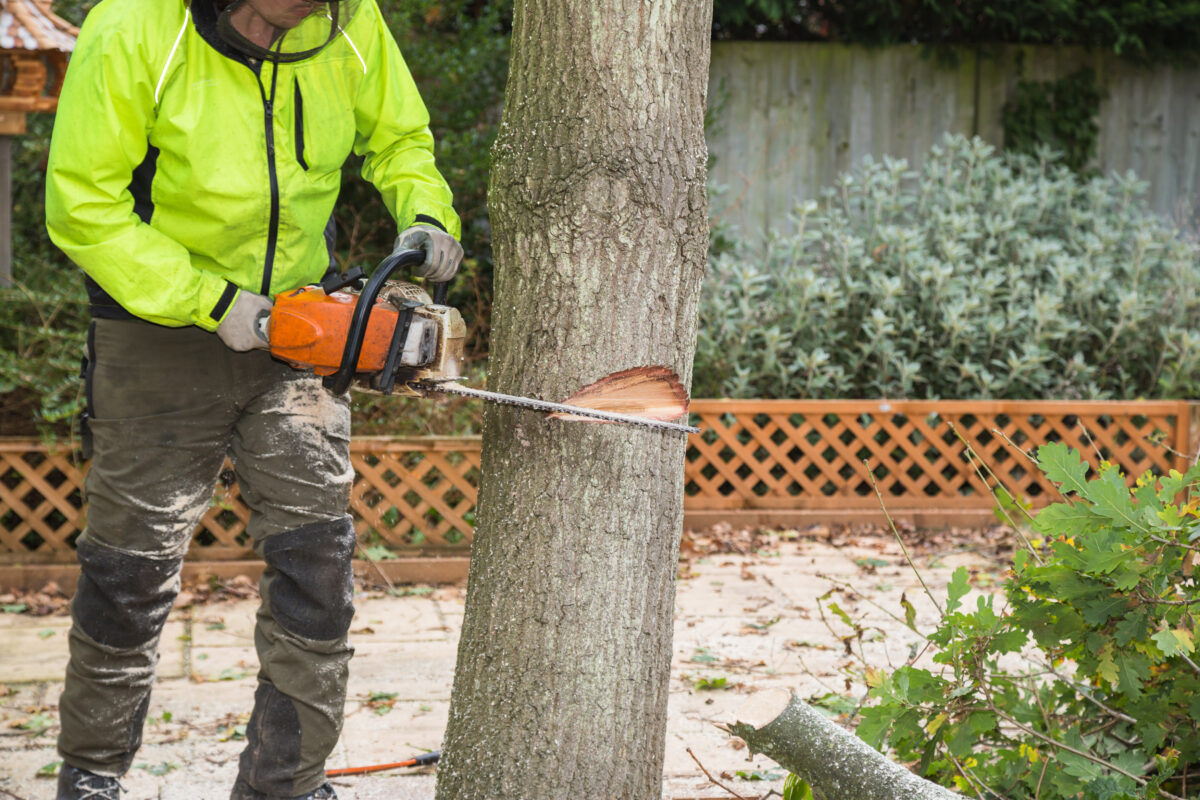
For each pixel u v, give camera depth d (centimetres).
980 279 675
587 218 198
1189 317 681
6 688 381
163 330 234
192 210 226
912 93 802
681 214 202
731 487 663
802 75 795
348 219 699
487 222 725
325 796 250
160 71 214
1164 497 238
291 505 241
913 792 196
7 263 593
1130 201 808
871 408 609
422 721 359
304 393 242
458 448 532
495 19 708
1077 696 284
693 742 341
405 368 205
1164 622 234
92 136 210
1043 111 800
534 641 204
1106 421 639
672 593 213
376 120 247
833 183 804
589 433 200
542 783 204
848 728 304
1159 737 248
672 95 199
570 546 202
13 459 501
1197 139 821
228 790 306
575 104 197
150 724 351
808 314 666
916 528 610
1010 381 649
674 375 201
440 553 531
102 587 241
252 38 220
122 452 239
